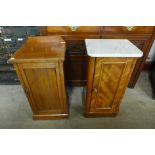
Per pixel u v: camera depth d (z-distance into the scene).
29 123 1.42
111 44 1.11
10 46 1.49
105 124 1.41
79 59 1.56
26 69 1.02
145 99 1.68
